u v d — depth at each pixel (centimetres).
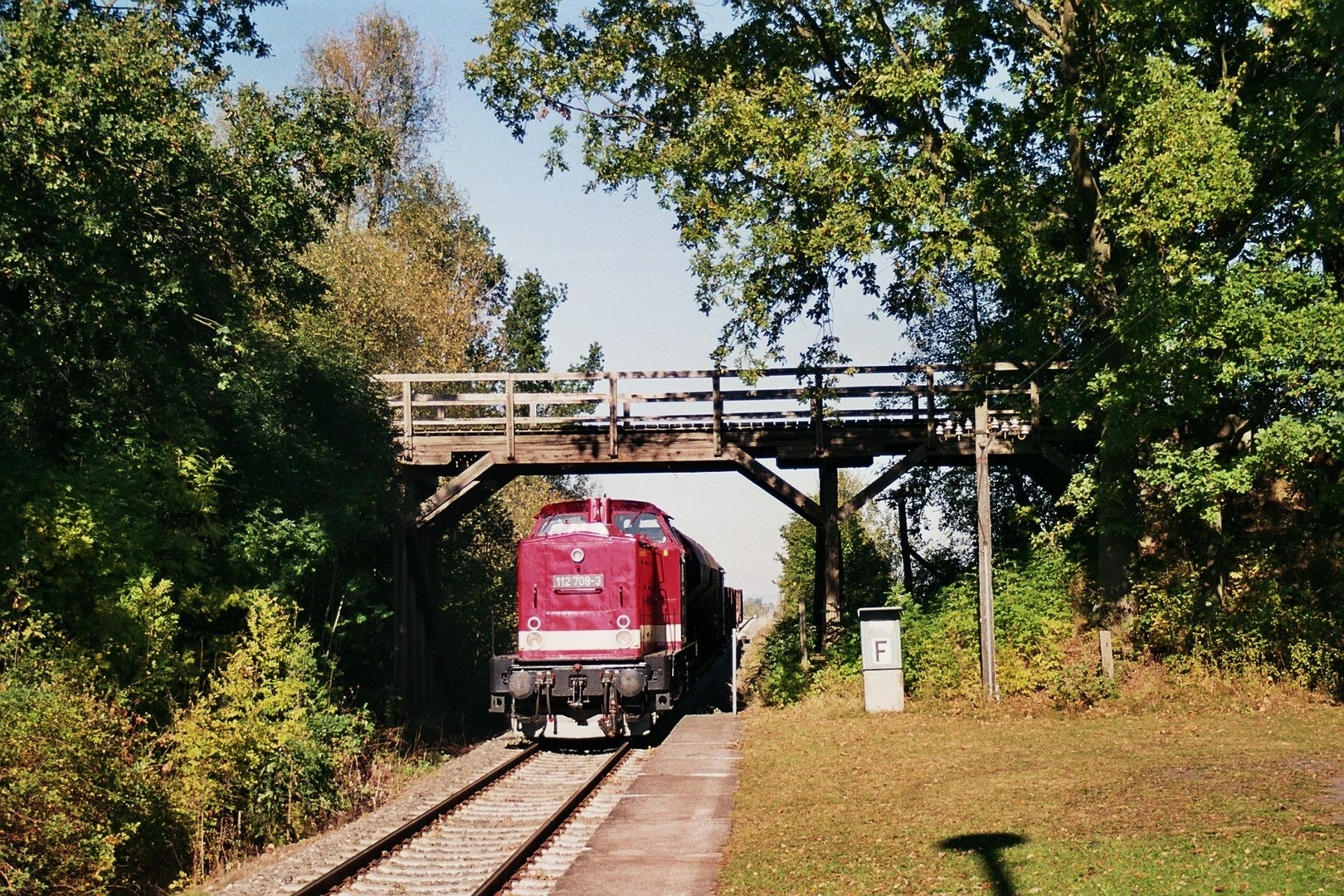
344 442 2275
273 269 1931
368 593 2462
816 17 2388
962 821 1201
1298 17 1822
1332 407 1977
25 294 1688
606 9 2402
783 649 2744
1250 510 2572
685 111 2412
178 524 1786
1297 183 1914
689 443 2533
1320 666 2020
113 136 1545
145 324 1784
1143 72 1914
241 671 1565
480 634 3275
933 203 2117
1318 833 1023
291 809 1488
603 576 2069
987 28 2255
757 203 2208
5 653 1300
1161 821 1124
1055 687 2092
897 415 2544
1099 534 2366
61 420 1758
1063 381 2266
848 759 1677
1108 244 2202
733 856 1126
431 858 1209
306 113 1839
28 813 1048
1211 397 2027
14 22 1534
